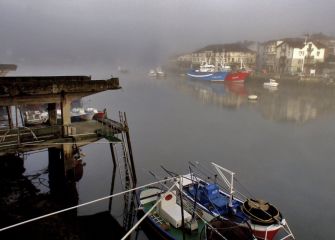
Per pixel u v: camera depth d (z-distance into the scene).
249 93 83.94
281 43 102.44
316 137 40.00
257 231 14.93
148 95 82.44
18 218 15.84
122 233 16.75
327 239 17.16
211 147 34.50
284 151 33.53
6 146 16.64
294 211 20.22
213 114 55.78
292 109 60.62
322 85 83.44
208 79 116.56
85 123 23.67
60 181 20.48
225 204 17.00
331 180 25.55
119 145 33.72
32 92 17.47
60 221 16.41
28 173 23.92
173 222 15.81
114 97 78.50
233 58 125.75
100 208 19.34
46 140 18.41
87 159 29.16
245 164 29.03
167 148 33.78
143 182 23.50
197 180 19.67
